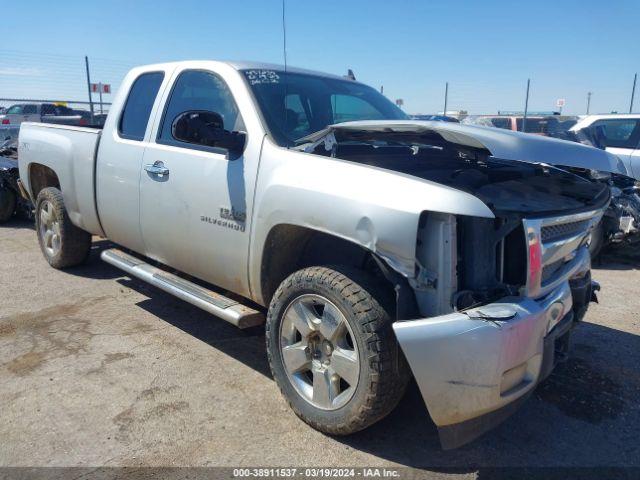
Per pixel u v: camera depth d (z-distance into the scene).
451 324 2.39
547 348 2.66
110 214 4.44
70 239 5.43
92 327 4.31
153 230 3.98
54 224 5.56
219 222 3.41
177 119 3.25
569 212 2.76
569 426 3.11
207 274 3.68
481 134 2.62
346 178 2.74
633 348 4.11
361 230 2.62
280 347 3.09
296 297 2.97
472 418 2.50
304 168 2.94
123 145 4.21
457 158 3.62
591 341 4.23
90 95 16.27
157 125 3.99
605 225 6.27
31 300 4.87
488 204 2.58
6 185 8.29
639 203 6.32
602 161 2.81
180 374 3.59
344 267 2.83
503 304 2.49
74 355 3.82
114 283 5.35
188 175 3.60
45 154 5.28
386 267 2.64
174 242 3.81
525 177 3.45
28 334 4.16
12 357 3.78
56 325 4.34
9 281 5.39
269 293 3.31
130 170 4.11
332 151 3.26
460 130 2.65
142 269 4.19
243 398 3.31
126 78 4.50
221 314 3.39
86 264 5.90
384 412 2.72
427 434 3.00
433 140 3.09
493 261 2.59
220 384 3.47
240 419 3.09
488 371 2.39
